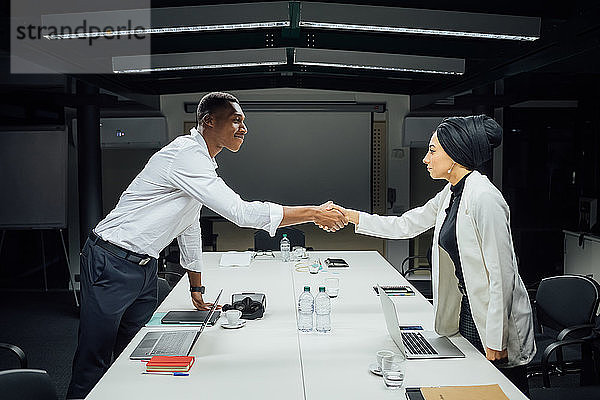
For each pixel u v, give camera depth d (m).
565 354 4.95
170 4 3.33
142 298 3.37
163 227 3.04
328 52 4.38
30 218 6.93
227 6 3.20
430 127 7.76
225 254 5.27
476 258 2.60
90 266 3.04
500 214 2.54
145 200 3.02
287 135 7.82
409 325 3.07
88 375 3.06
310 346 2.73
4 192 6.91
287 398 2.13
